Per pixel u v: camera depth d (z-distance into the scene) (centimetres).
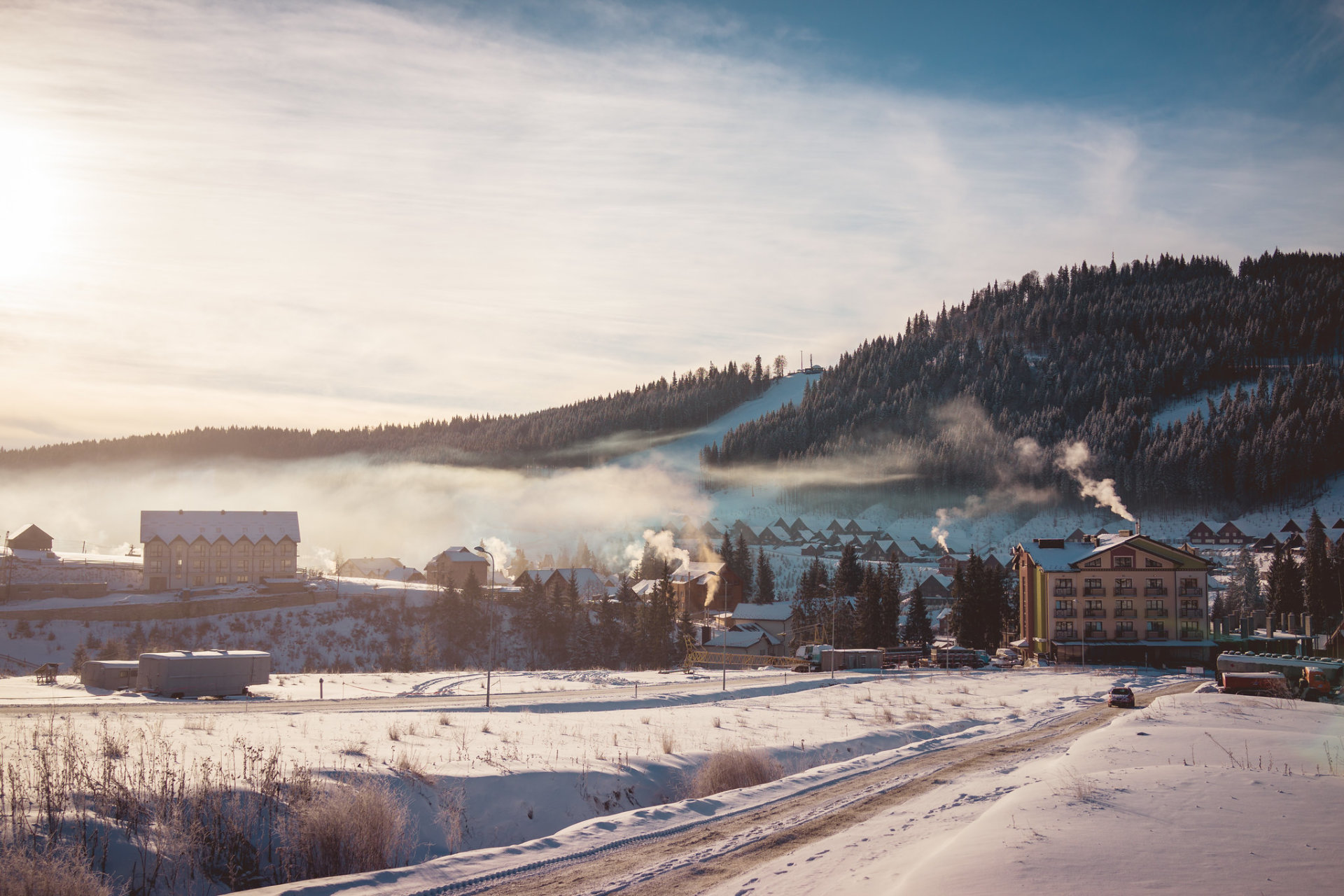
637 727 3412
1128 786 1641
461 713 3775
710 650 10612
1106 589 8288
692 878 1335
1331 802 1482
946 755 2588
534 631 10231
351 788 1742
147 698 4644
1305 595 10850
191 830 1533
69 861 1322
